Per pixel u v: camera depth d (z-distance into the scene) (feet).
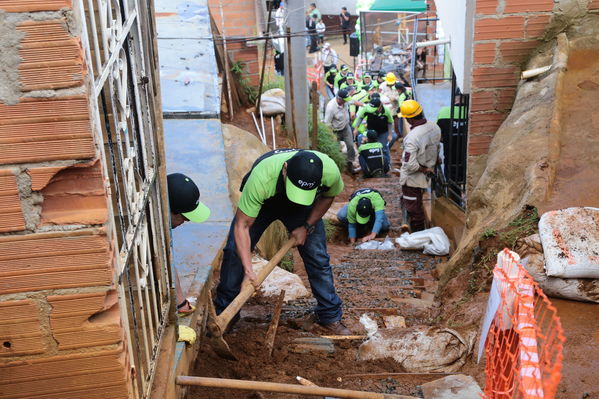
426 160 30.35
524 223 15.49
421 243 27.53
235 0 39.04
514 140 19.71
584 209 14.49
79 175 6.69
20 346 7.21
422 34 59.41
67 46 6.16
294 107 35.29
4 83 6.20
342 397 10.67
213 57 33.86
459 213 28.78
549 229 14.15
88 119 6.41
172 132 27.50
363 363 13.65
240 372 13.50
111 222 7.11
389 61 71.10
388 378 12.75
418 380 12.63
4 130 6.34
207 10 38.06
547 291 13.73
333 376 13.07
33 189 6.59
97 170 6.70
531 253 14.16
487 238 16.05
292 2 33.83
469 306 14.98
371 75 65.57
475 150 25.09
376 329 16.38
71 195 6.75
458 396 11.44
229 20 39.45
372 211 31.22
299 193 13.37
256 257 21.40
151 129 10.21
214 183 24.50
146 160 10.04
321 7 87.66
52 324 7.15
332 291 16.61
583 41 22.59
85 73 6.35
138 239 8.79
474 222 19.58
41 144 6.44
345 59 81.35
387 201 40.50
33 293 7.00
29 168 6.51
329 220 33.99
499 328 7.98
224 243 20.26
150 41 10.37
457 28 26.05
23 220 6.70
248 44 38.75
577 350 11.84
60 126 6.40
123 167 8.06
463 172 29.73
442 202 30.60
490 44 23.65
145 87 9.90
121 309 7.48
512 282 7.83
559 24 23.18
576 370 11.32
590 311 13.11
